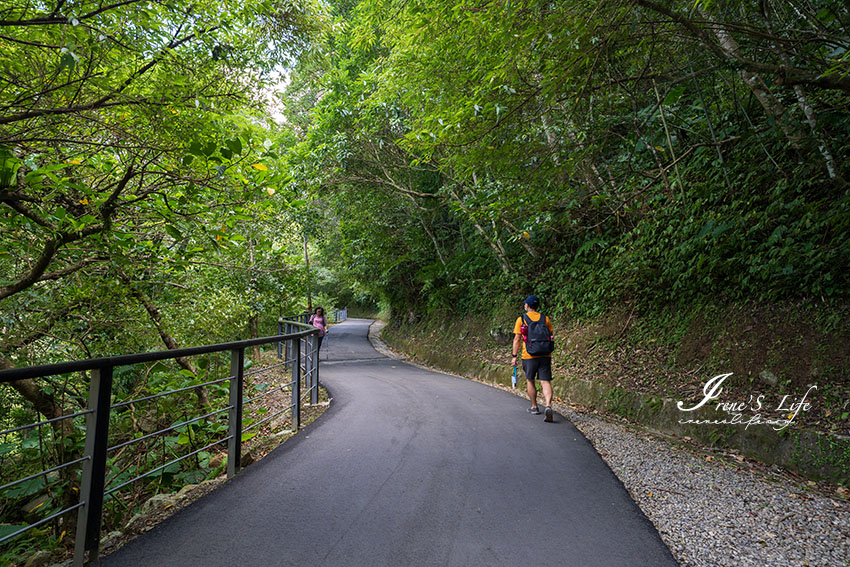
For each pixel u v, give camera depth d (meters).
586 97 5.54
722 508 3.05
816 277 5.33
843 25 4.36
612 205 8.49
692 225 7.17
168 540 2.38
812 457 4.15
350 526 2.56
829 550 2.48
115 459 4.82
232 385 3.53
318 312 13.15
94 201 3.31
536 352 5.63
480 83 5.82
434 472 3.48
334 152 12.26
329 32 4.50
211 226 3.75
